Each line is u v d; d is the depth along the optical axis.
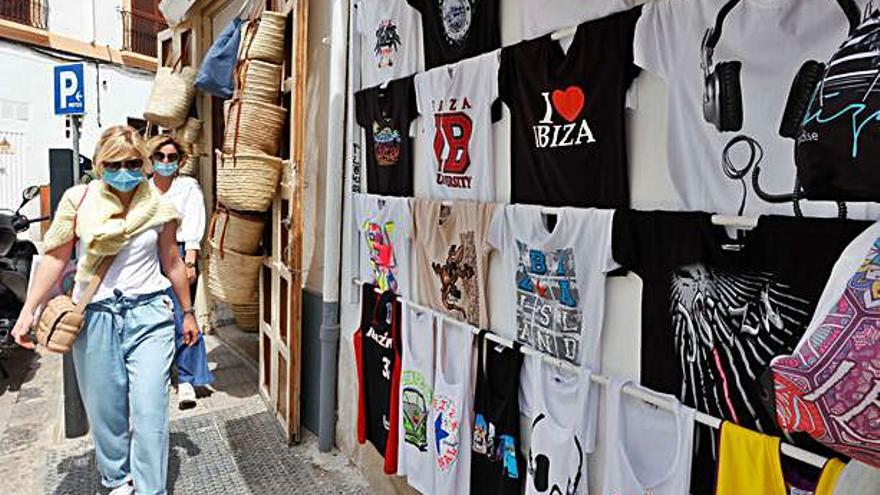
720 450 1.29
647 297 1.45
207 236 4.91
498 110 1.93
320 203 3.16
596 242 1.57
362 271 2.80
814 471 1.16
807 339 0.84
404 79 2.38
